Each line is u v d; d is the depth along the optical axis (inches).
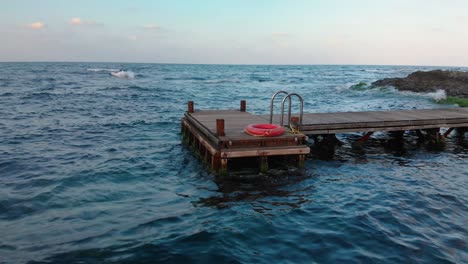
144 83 1870.1
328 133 457.4
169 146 504.7
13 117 729.0
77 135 569.0
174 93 1344.7
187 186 340.2
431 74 1560.0
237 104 1038.4
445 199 308.3
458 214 276.8
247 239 232.4
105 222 258.5
